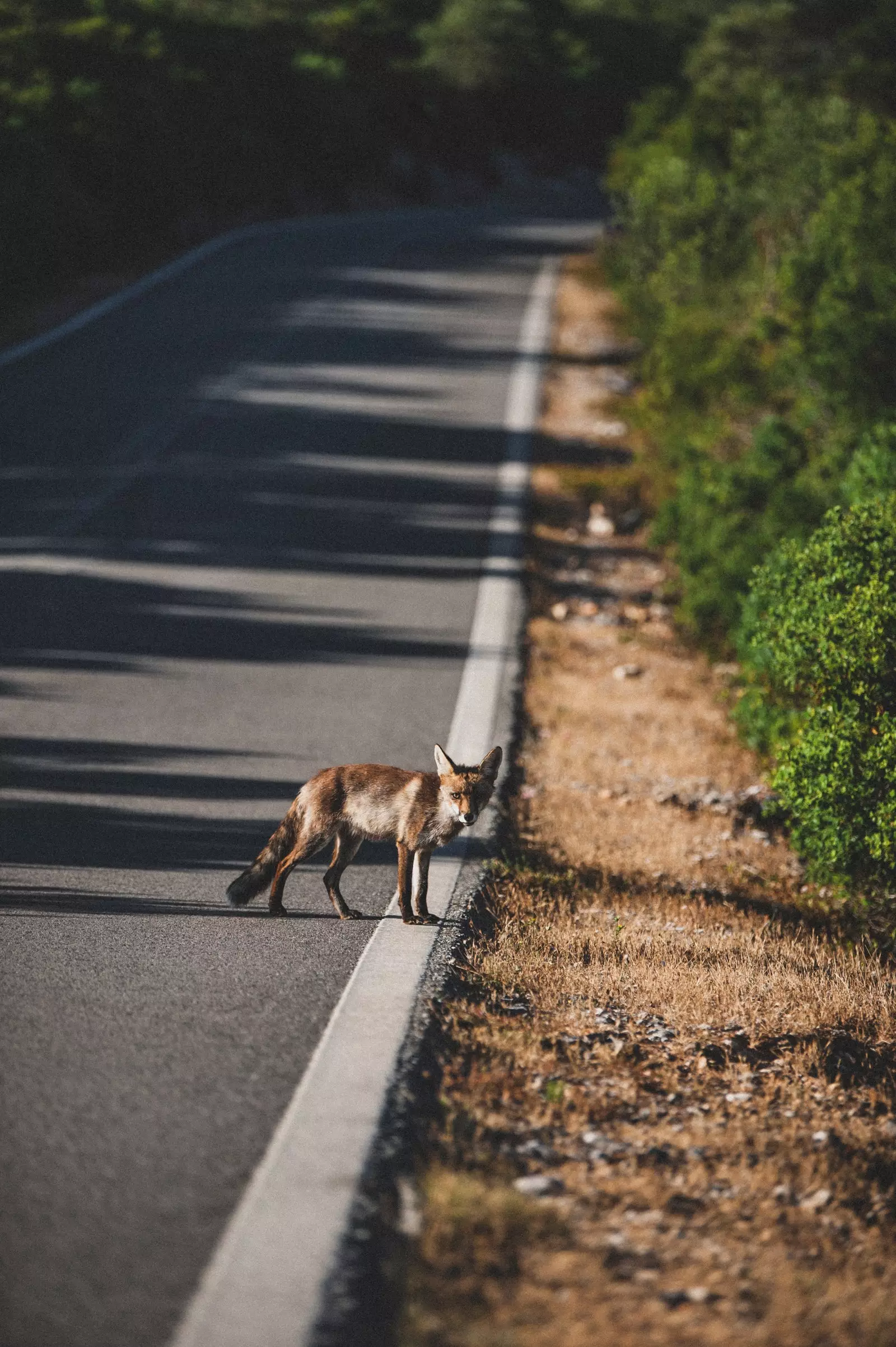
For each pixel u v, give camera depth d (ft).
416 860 74.23
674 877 87.51
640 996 64.34
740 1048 59.62
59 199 339.77
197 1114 48.57
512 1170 46.37
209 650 131.54
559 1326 37.81
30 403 240.32
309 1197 43.16
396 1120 48.44
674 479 207.00
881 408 155.02
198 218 425.28
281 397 260.83
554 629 151.23
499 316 359.66
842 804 78.38
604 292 399.44
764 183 251.80
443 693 122.62
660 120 376.89
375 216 515.09
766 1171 47.85
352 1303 38.29
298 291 366.84
